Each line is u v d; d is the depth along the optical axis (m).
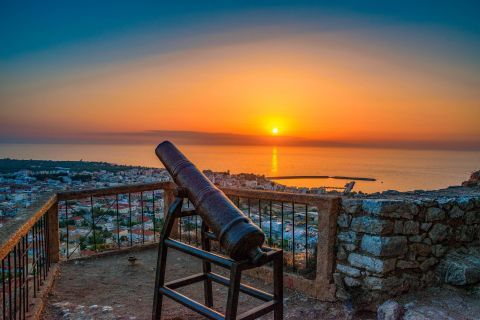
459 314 3.57
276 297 3.03
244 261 2.73
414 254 4.07
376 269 3.85
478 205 4.61
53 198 4.64
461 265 4.08
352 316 3.86
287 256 5.19
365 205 3.98
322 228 4.20
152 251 5.90
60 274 4.83
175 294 3.16
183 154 3.46
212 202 2.92
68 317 3.63
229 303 2.70
